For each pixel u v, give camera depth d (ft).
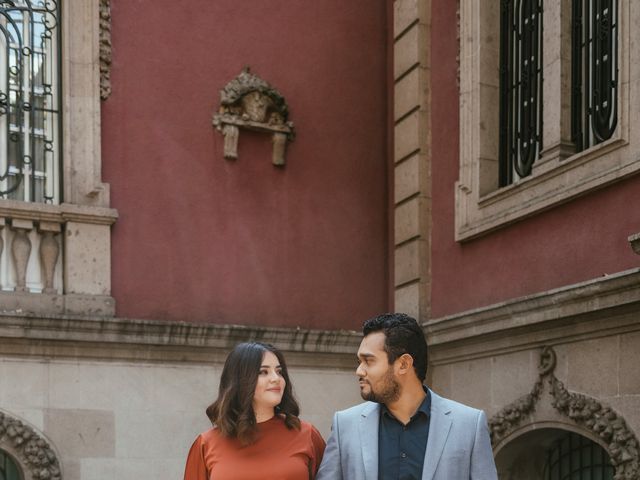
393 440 10.80
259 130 29.66
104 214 26.99
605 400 21.43
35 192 27.12
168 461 26.73
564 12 24.43
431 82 29.78
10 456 25.45
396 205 30.76
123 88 28.12
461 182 27.58
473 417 10.87
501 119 27.50
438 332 27.63
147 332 26.53
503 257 25.73
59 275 26.81
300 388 28.73
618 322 20.95
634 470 20.30
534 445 25.27
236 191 29.32
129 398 26.50
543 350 23.52
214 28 29.53
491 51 27.55
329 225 30.60
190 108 28.94
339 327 30.32
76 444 25.72
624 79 21.39
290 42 30.66
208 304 28.55
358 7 31.86
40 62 27.50
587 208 22.52
